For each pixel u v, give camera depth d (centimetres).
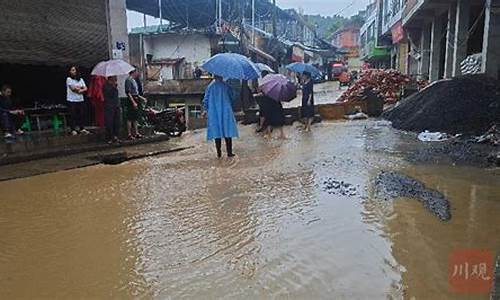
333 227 520
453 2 1891
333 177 759
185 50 2712
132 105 1217
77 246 484
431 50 2300
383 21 3984
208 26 2792
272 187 705
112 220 567
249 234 506
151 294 378
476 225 512
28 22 1079
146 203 638
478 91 1273
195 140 1326
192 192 690
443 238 476
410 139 1180
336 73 4991
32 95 1283
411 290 372
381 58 4528
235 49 2642
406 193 640
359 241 476
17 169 873
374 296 364
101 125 1212
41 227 546
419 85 2184
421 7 2058
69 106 1209
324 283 388
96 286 395
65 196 685
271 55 3300
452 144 1049
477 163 842
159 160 984
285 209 592
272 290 379
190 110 2423
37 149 1007
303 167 848
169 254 458
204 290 382
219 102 962
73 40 1203
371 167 831
